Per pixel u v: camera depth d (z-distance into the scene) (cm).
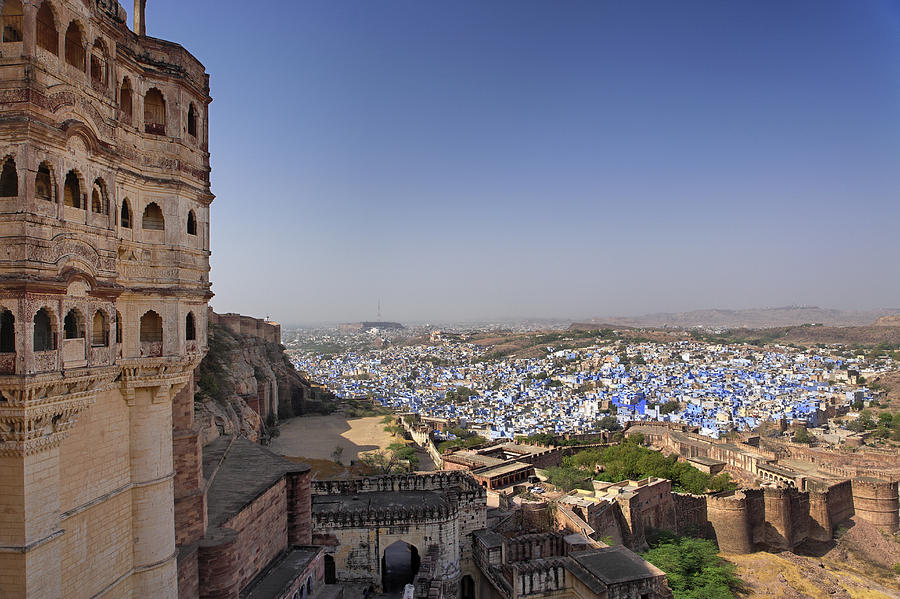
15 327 2173
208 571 3406
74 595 2497
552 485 9344
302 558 4575
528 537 5847
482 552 5903
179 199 3272
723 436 16325
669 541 7956
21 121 2194
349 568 5350
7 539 2183
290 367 19738
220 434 6825
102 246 2662
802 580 7888
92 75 2709
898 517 10481
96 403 2708
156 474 3034
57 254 2345
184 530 3422
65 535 2448
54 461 2355
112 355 2714
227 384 11669
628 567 4944
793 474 10688
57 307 2347
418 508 5516
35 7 2283
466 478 6606
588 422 19525
